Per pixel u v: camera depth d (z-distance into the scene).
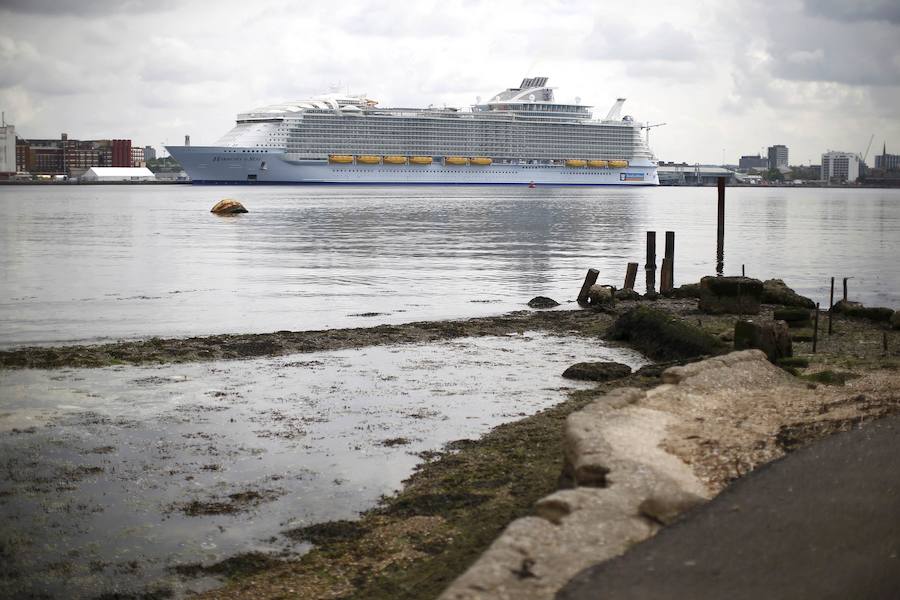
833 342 22.44
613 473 9.41
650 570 7.54
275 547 11.12
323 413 17.25
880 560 7.71
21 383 19.59
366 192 185.88
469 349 23.64
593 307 30.38
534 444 14.54
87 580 10.34
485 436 15.34
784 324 18.88
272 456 14.61
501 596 7.03
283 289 36.69
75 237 65.75
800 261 50.31
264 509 12.33
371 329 26.14
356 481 13.38
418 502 12.10
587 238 65.12
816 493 9.35
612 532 8.20
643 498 8.91
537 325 27.08
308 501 12.59
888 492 9.35
